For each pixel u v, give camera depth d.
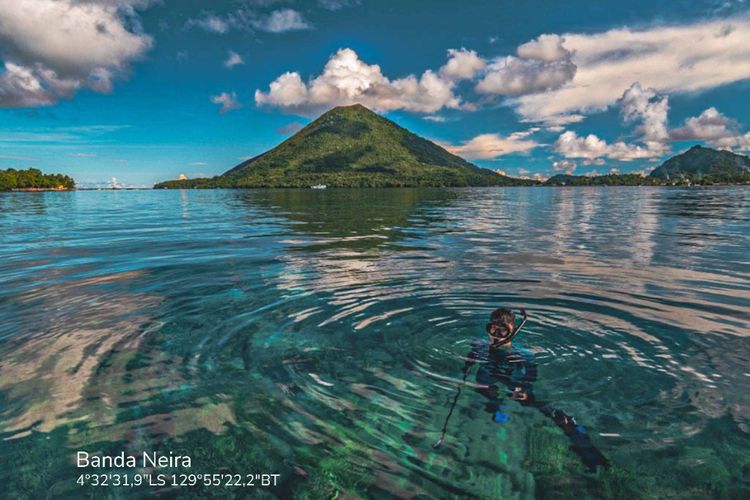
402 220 21.89
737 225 18.11
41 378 4.11
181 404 3.62
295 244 12.88
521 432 3.17
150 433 3.23
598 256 10.53
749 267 9.11
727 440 3.06
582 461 2.84
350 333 5.23
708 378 3.99
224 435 3.19
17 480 2.74
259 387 3.89
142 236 15.17
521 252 11.20
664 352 4.59
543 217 23.50
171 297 6.92
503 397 3.65
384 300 6.62
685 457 2.88
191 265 9.58
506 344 4.56
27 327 5.55
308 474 2.76
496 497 2.54
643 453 2.92
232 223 20.47
